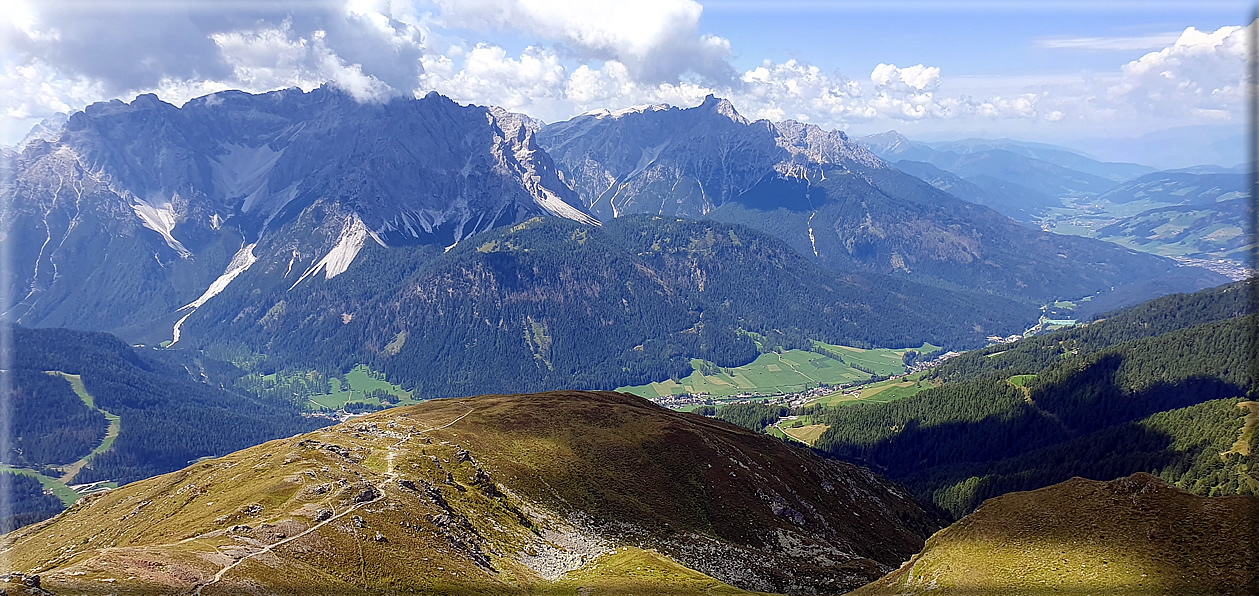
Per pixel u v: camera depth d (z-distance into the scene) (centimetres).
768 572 15162
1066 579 9100
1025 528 10356
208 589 8531
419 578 10375
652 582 12225
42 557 13512
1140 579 8775
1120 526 9775
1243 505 9531
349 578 9831
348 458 14812
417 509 12469
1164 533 9406
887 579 11119
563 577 12512
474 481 15200
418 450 15988
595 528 15288
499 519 14025
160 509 13800
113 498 16388
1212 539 9075
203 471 16175
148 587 8231
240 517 11406
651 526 15925
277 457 14625
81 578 8194
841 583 15212
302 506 11700
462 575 10962
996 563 9862
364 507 11956
